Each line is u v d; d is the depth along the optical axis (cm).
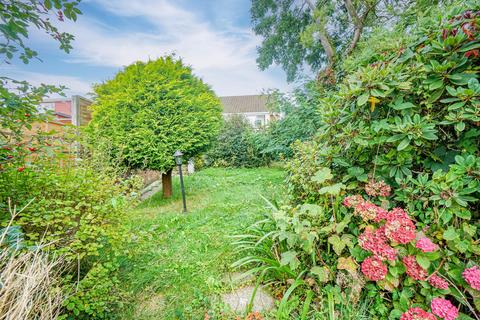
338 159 171
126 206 187
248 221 286
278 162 851
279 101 559
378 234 126
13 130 147
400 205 152
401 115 154
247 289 171
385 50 184
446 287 111
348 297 131
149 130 360
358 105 152
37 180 165
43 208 142
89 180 179
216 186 539
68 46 152
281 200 243
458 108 130
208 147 479
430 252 117
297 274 157
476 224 127
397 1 493
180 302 162
